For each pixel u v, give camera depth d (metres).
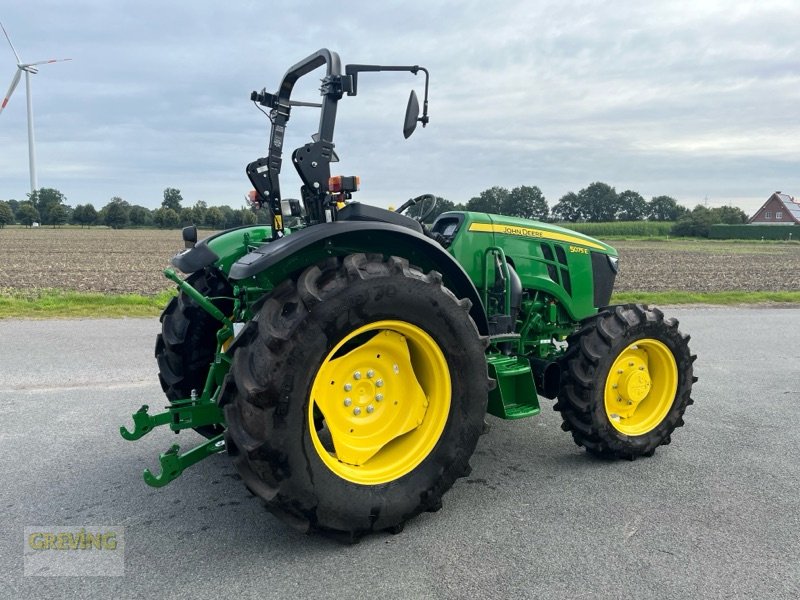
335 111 2.95
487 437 4.08
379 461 2.80
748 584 2.33
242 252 3.72
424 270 3.12
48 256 25.89
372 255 2.69
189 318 3.62
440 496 2.84
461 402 2.86
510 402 3.40
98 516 2.88
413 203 4.30
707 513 2.93
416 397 2.86
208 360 3.69
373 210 2.91
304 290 2.45
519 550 2.57
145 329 7.54
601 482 3.32
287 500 2.45
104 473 3.37
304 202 3.01
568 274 4.25
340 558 2.52
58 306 9.16
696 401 4.95
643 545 2.62
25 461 3.51
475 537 2.69
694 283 16.78
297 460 2.44
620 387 3.65
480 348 2.90
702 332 8.43
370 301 2.55
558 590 2.28
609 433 3.54
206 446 2.68
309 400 2.47
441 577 2.37
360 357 2.74
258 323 2.49
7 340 6.76
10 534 2.70
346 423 2.74
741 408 4.75
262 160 3.24
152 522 2.83
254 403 2.37
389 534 2.73
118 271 18.11
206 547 2.61
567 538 2.68
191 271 3.03
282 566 2.46
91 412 4.36
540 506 3.01
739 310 10.95
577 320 4.35
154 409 4.43
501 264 3.79
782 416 4.55
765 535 2.71
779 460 3.65
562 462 3.63
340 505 2.54
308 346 2.42
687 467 3.54
